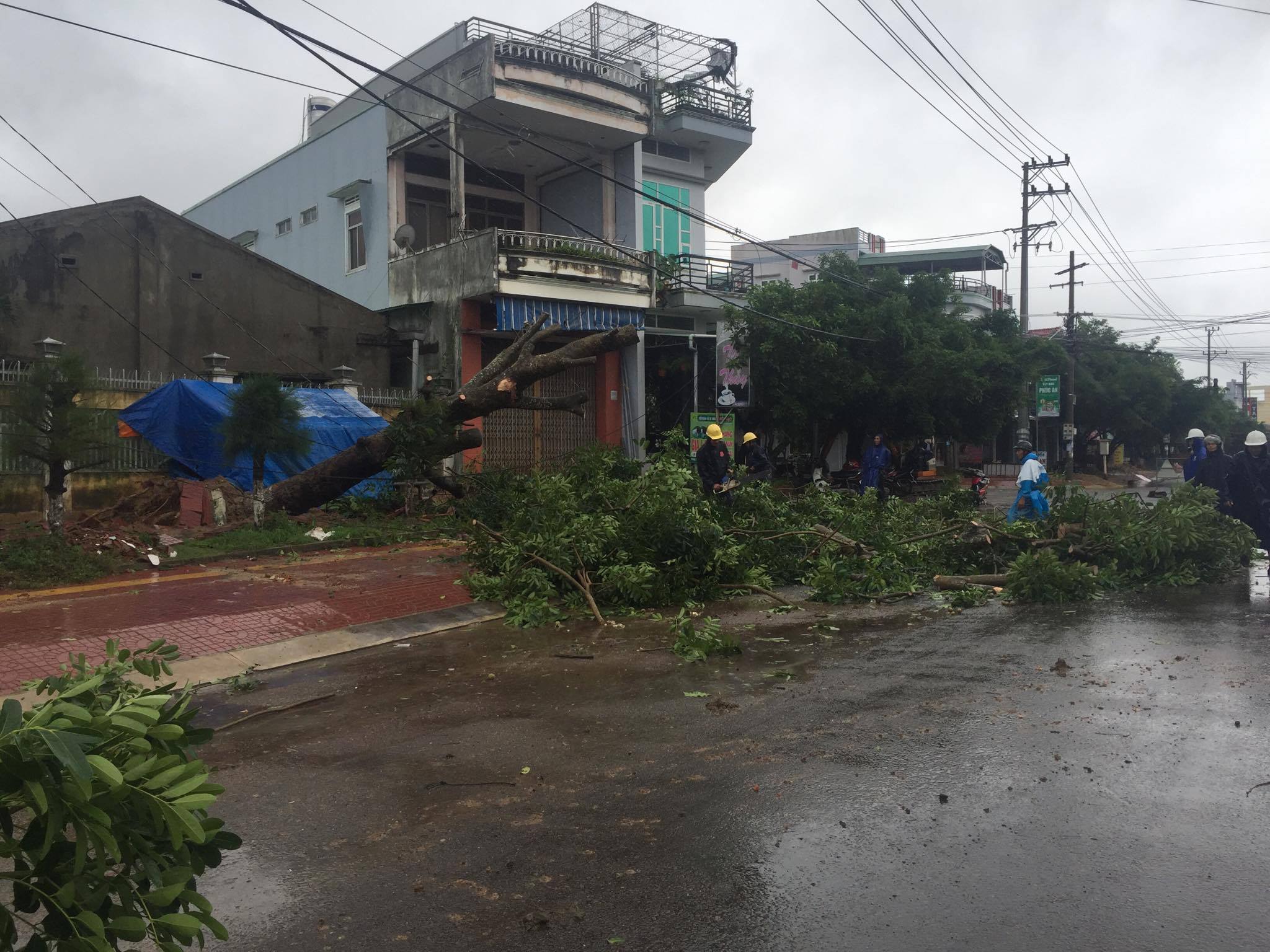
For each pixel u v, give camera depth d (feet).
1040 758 15.61
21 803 6.11
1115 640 24.86
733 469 44.39
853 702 19.19
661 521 32.40
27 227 56.24
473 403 45.44
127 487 48.29
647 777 15.19
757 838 12.76
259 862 12.40
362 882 11.78
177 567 35.40
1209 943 10.02
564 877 11.80
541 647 25.30
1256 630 25.88
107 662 9.70
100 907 6.48
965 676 21.22
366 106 79.20
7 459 42.60
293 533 41.16
